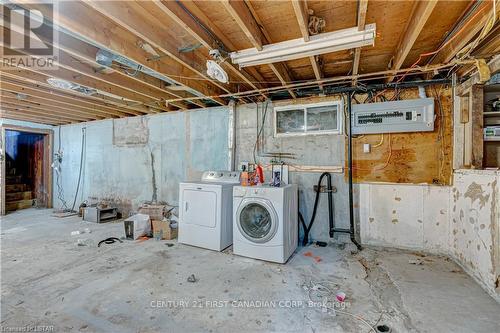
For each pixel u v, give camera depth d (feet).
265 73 10.54
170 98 13.19
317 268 8.97
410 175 10.62
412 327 5.78
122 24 6.14
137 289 7.47
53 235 12.92
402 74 9.75
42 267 8.96
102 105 14.38
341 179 11.60
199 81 11.21
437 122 10.27
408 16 6.59
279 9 6.40
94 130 18.51
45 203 20.89
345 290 7.45
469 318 6.09
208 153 14.47
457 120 9.64
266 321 6.03
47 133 20.39
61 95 12.30
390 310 6.45
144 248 10.98
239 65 8.47
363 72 10.25
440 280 8.03
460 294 7.18
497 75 8.27
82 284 7.73
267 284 7.80
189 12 6.31
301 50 7.41
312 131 12.10
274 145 12.85
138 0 5.99
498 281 6.84
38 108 14.92
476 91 8.68
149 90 12.14
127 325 5.87
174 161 15.51
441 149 10.19
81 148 19.16
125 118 17.16
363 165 11.30
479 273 7.77
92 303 6.72
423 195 10.41
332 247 11.19
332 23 7.05
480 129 8.63
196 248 11.00
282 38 7.75
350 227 11.25
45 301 6.80
